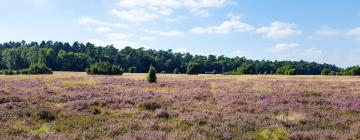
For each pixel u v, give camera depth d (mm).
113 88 35031
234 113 18031
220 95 27859
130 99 23453
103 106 20828
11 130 12773
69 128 13578
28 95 26000
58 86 37594
